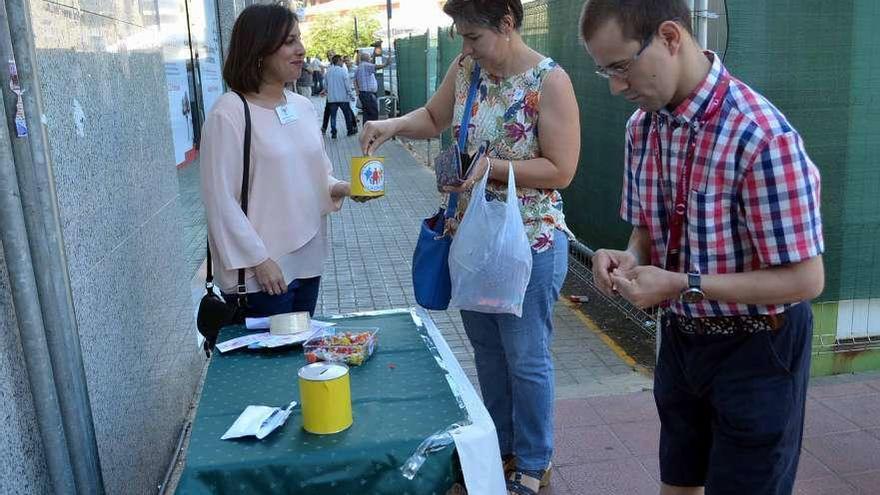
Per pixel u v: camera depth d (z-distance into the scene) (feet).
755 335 5.74
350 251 23.15
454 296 8.59
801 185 5.17
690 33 5.40
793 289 5.30
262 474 5.78
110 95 8.76
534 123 8.40
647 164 6.03
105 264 8.16
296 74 8.91
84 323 7.46
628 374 13.76
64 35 7.39
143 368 9.46
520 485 9.19
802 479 9.98
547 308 8.99
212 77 25.91
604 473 10.31
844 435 11.03
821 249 5.29
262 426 6.21
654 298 5.57
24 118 6.28
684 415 6.62
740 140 5.27
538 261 8.71
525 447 9.34
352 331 8.23
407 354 7.81
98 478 7.24
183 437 11.50
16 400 6.22
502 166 8.35
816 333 13.08
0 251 6.18
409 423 6.31
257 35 8.50
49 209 6.52
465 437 6.07
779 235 5.24
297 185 8.95
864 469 10.16
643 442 11.10
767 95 12.23
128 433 8.68
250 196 8.74
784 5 11.94
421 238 9.12
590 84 18.48
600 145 18.02
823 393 12.44
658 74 5.32
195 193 21.70
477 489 6.07
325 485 5.90
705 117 5.41
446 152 8.37
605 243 18.01
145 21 10.71
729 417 5.89
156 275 10.40
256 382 7.19
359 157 8.63
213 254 8.94
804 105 12.31
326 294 19.08
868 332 13.20
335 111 53.83
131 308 9.06
